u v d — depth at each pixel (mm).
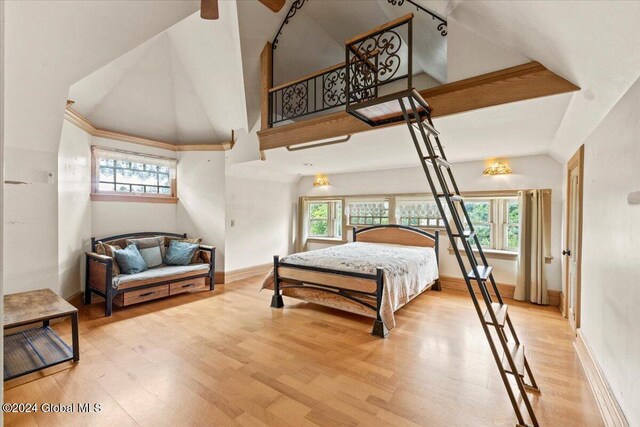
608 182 2018
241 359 2525
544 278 3963
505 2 1616
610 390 1873
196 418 1832
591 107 2100
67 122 3479
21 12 2125
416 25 3408
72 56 2555
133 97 4273
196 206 5109
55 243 3227
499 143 3502
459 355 2611
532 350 2711
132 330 3102
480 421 1820
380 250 4480
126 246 4344
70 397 2021
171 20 2730
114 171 4410
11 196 2920
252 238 5598
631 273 1633
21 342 2711
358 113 2602
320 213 6562
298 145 3713
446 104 2521
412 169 5211
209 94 4480
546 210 4020
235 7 3316
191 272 4352
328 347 2752
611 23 1254
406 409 1924
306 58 4629
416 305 3973
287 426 1776
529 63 2174
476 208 4719
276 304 3846
